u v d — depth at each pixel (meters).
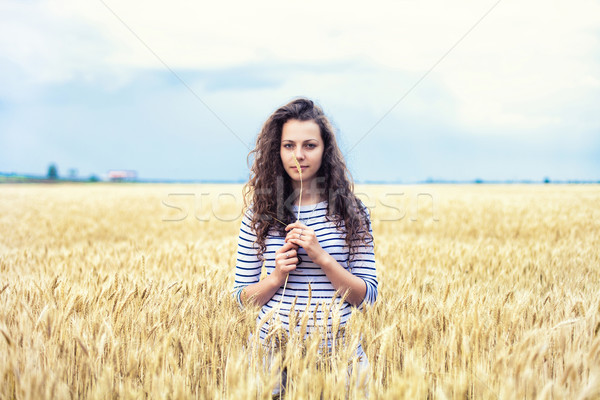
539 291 4.00
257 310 2.23
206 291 2.90
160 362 2.00
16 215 15.16
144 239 7.88
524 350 1.97
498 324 2.43
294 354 1.92
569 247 6.52
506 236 8.90
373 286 2.25
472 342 2.17
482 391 1.93
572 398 1.86
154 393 1.88
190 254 5.21
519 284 4.33
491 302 2.93
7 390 1.93
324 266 2.05
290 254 2.10
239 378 1.81
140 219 13.73
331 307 2.16
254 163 2.30
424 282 3.85
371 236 2.29
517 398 1.84
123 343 2.18
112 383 1.91
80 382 2.06
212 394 2.00
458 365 2.06
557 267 5.04
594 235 8.18
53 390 1.83
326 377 1.88
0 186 58.94
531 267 5.07
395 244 6.68
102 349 2.03
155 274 4.38
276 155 2.24
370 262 2.31
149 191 37.41
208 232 10.53
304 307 2.22
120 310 2.46
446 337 2.28
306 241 2.02
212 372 2.09
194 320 2.54
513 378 1.88
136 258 5.02
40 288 3.07
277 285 2.17
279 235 2.28
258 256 2.38
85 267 4.94
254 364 1.96
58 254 6.03
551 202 17.58
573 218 10.81
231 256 5.09
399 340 2.28
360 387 1.76
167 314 2.57
